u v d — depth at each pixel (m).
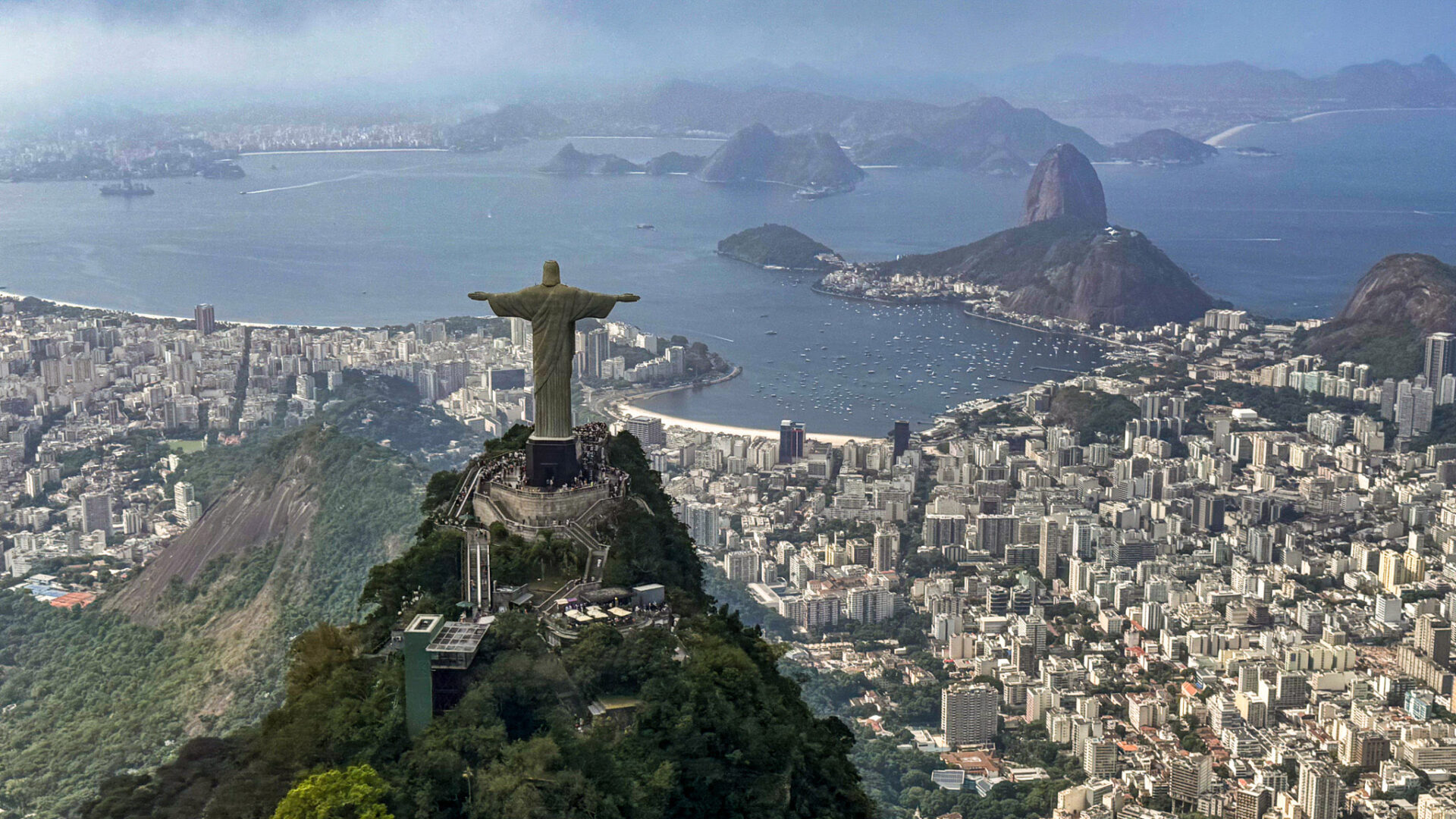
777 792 135.75
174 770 149.62
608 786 127.69
